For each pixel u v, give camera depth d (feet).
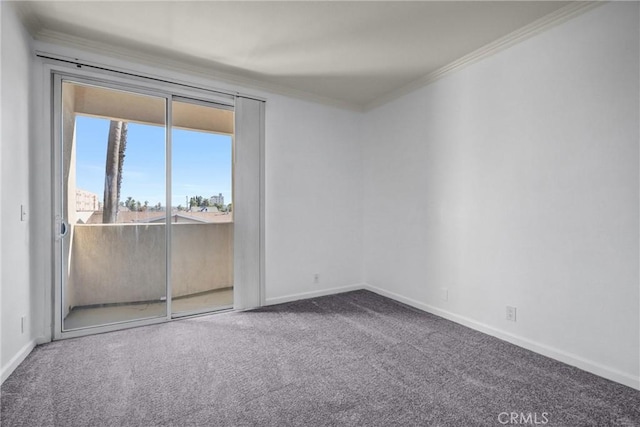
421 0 7.02
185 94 10.42
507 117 8.62
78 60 8.71
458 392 6.26
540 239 7.88
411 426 5.30
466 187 9.75
